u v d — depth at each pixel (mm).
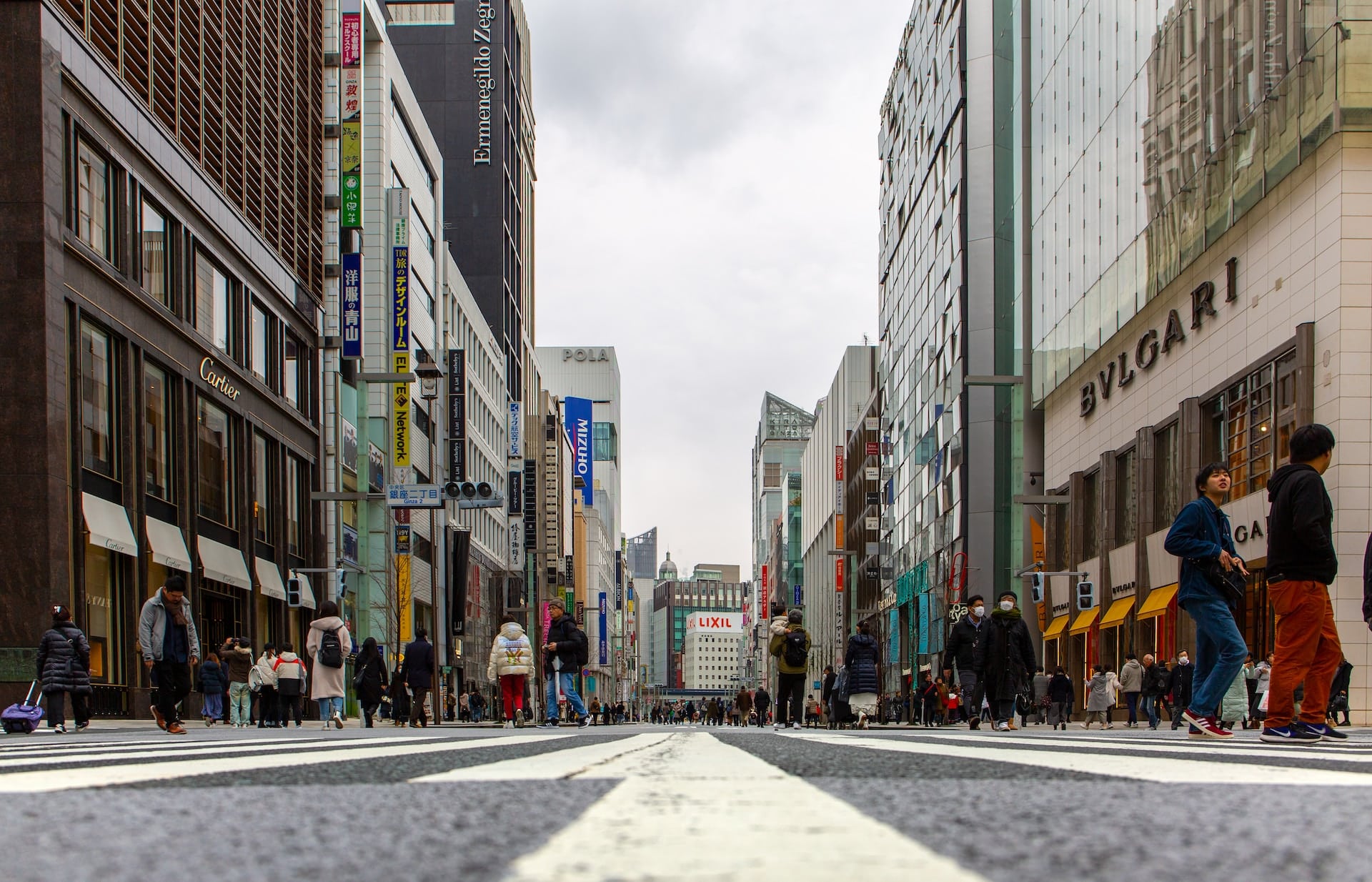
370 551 49688
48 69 22203
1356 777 3367
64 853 1725
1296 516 7926
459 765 3850
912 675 72812
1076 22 43594
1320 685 8273
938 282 65562
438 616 61719
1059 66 46281
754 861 1551
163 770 3686
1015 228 57125
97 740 10789
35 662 21375
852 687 23031
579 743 6930
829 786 2873
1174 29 33375
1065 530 46688
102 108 24391
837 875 1427
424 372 39719
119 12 25547
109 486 25109
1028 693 18391
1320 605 8023
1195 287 33062
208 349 30438
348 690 45938
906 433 76625
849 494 106750
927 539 67812
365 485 47969
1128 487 38906
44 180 21984
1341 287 25312
